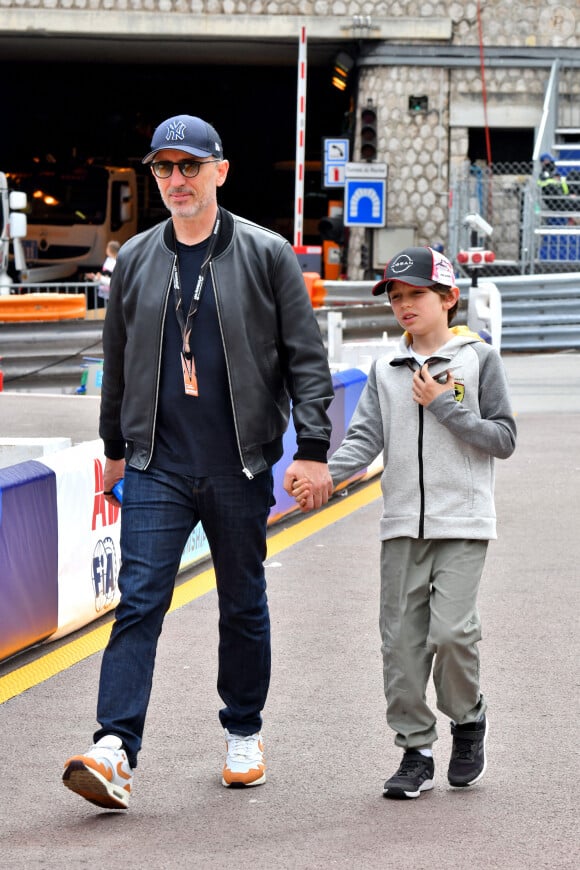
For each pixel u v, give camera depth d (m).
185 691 5.97
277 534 9.47
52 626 6.67
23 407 13.55
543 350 20.64
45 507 6.60
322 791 4.78
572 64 26.91
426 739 4.74
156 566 4.59
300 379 4.65
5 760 5.12
